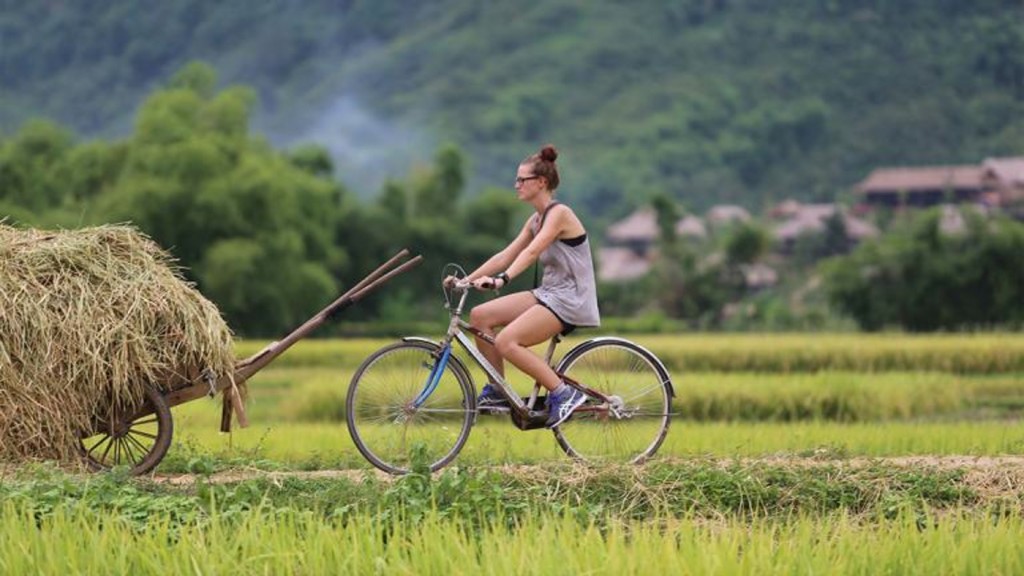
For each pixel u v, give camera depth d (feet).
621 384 79.97
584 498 72.64
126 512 67.36
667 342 252.62
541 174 78.13
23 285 76.28
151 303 77.77
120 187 491.72
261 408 199.72
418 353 78.13
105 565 58.95
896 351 239.71
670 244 584.40
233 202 473.67
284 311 482.28
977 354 239.09
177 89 542.57
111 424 78.38
